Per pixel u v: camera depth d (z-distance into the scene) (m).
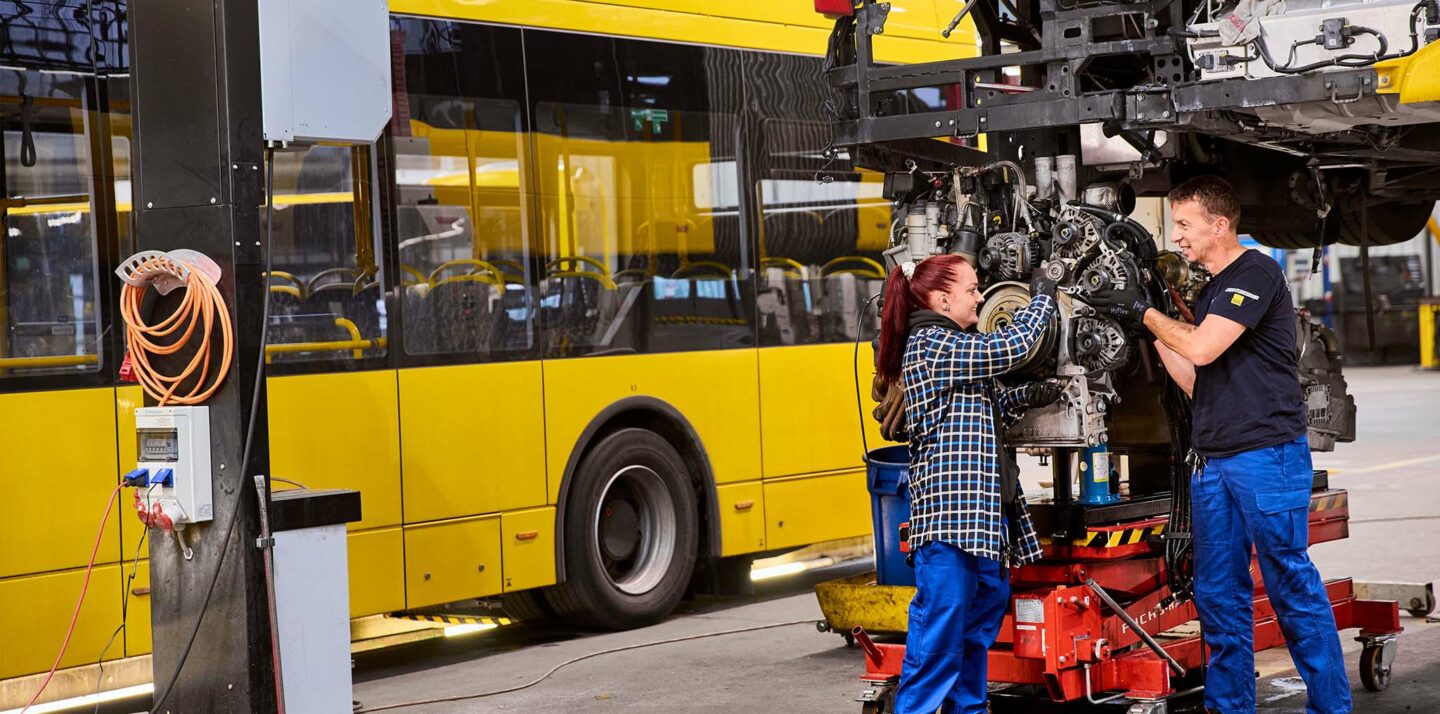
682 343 9.57
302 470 7.79
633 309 9.31
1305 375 6.89
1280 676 7.39
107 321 7.20
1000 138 6.56
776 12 10.23
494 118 8.67
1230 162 7.60
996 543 5.63
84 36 7.19
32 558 6.93
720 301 9.80
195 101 5.20
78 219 7.14
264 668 5.15
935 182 6.45
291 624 5.27
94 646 7.12
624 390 9.23
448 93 8.47
